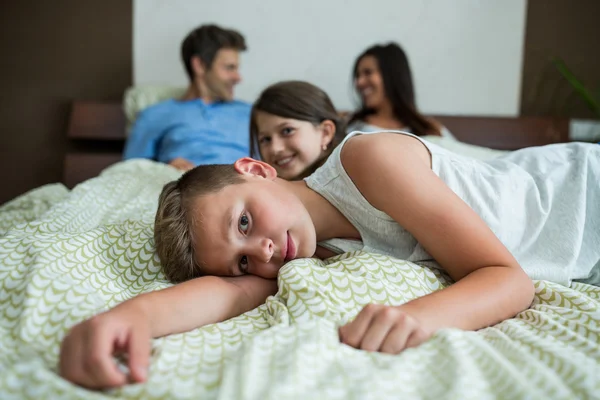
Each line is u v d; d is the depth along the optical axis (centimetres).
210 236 73
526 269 81
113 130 253
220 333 60
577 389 44
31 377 43
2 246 73
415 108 236
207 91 241
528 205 88
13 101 265
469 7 262
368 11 263
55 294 61
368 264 73
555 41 266
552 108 269
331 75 267
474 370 47
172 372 48
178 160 201
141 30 261
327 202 88
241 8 261
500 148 256
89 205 113
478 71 267
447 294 62
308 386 43
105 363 45
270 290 77
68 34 262
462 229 71
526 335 57
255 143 157
